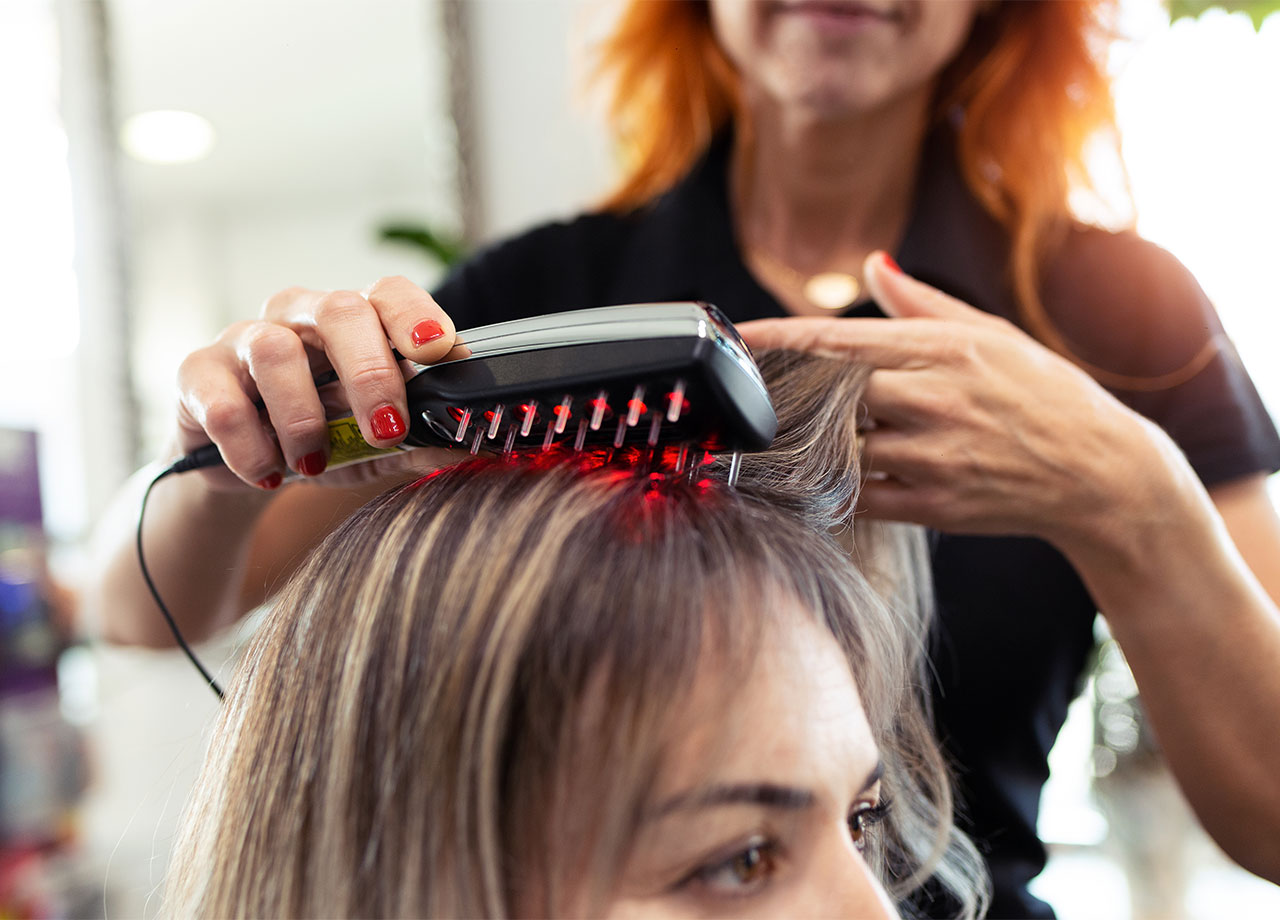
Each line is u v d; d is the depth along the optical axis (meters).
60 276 1.56
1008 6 0.77
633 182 0.97
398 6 1.51
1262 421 0.69
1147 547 0.50
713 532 0.40
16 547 1.13
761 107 0.77
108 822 1.27
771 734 0.38
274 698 0.43
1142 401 0.73
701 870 0.37
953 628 0.71
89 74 1.53
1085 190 0.84
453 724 0.37
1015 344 0.49
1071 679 0.75
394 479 0.52
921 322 0.50
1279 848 0.58
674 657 0.37
